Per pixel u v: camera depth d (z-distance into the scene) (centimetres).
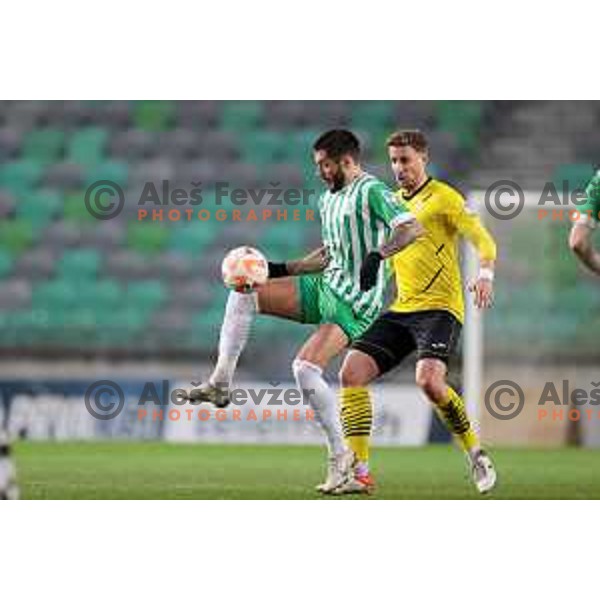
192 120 7869
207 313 7019
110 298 7088
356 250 3259
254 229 7319
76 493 3484
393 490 3603
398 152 3306
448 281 3297
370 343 3300
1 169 7650
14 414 5747
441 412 3278
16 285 7156
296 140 7681
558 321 6669
